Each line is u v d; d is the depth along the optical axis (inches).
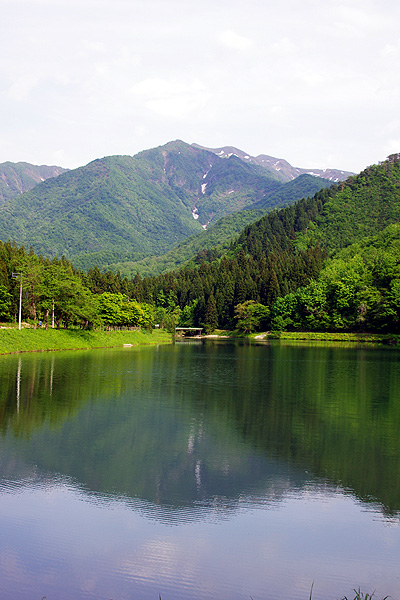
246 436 1042.7
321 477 812.0
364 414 1273.4
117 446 948.0
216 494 733.3
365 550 584.7
